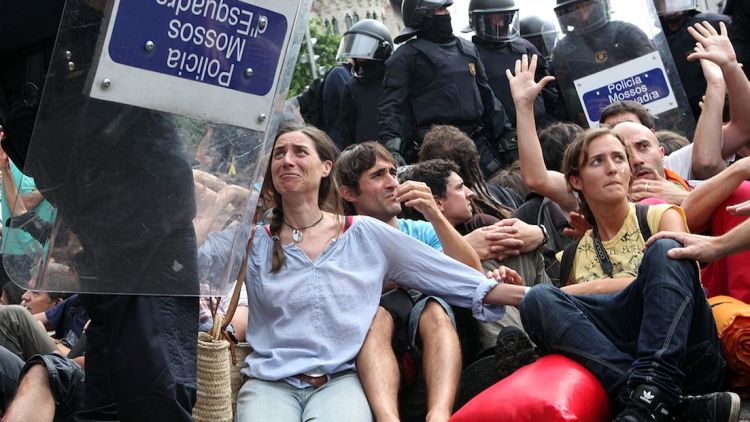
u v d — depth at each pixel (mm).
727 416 3584
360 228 4359
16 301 6512
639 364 3693
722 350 4102
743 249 3857
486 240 4848
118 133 3012
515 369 4277
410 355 4320
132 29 2961
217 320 4062
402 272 4391
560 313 3922
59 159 2961
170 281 3148
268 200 4414
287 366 4113
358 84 8719
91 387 3312
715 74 5953
